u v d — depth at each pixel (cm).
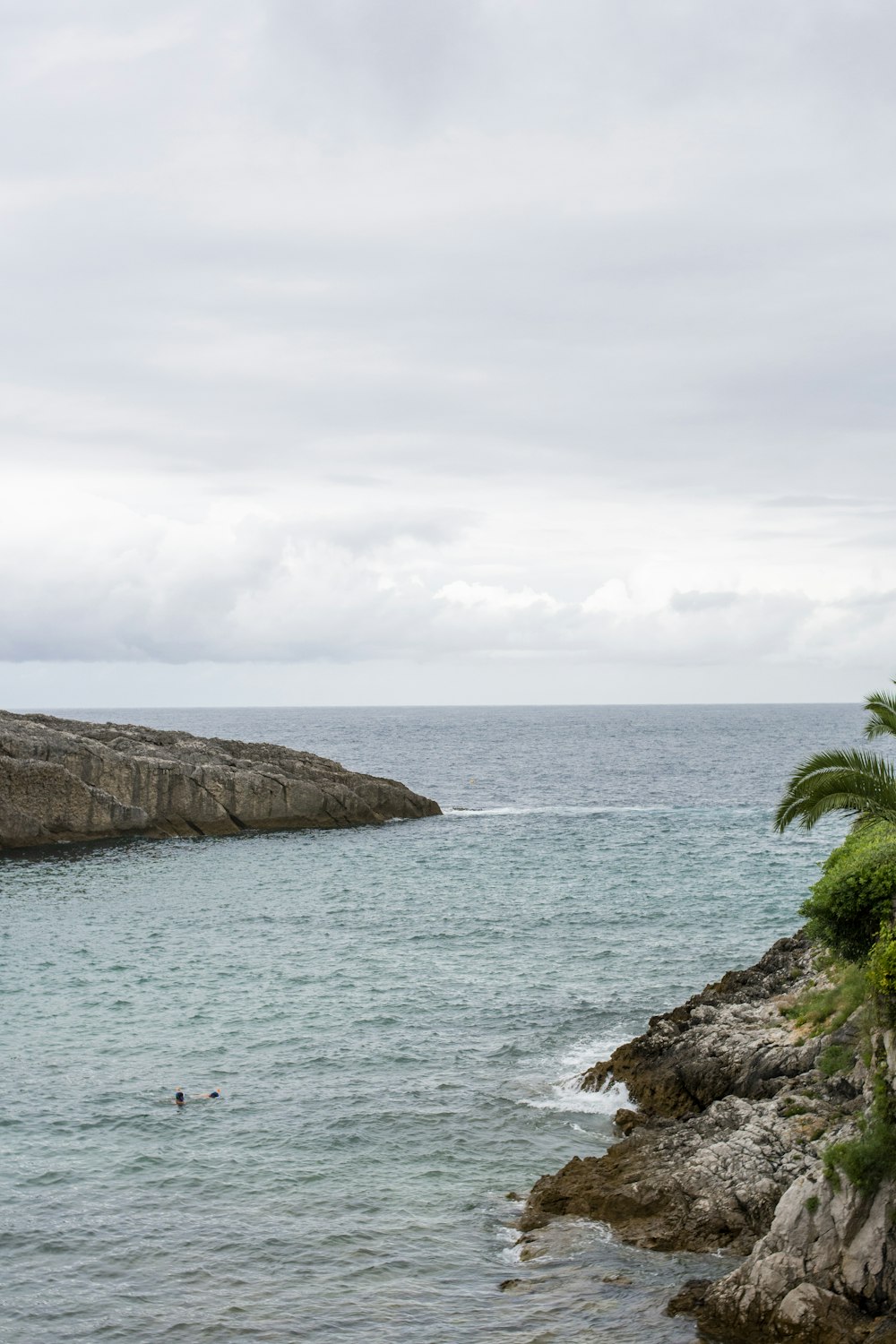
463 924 5447
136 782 8581
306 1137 2861
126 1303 2114
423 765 18088
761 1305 1884
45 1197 2542
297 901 6116
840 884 2530
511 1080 3253
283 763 9800
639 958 4694
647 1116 2936
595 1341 1916
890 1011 2097
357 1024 3784
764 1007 3272
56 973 4519
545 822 9969
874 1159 1923
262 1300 2112
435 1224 2408
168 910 5875
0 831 7894
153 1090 3181
